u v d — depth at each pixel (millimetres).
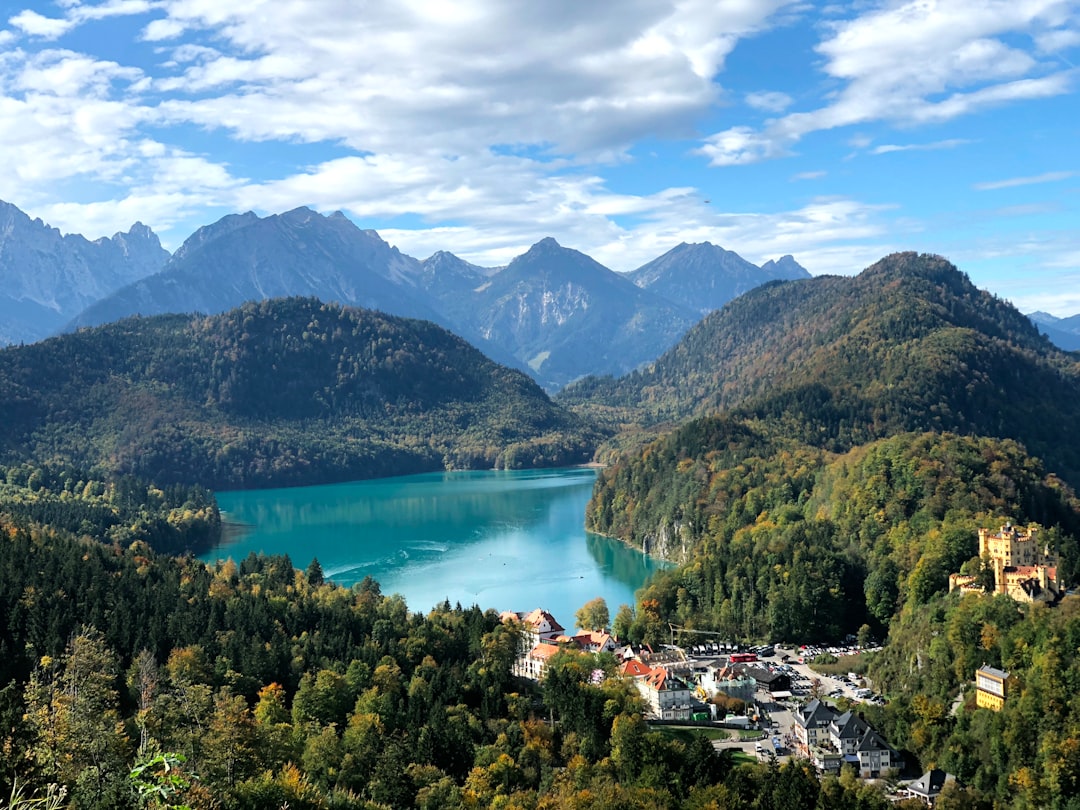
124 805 124500
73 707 172750
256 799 182000
